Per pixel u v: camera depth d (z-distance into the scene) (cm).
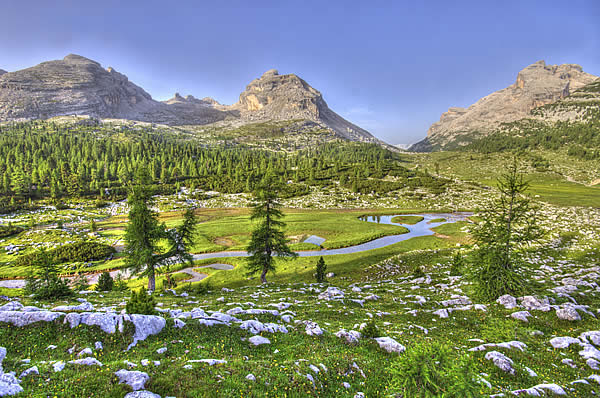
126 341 1370
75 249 6531
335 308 2575
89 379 1012
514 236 2606
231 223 9925
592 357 1540
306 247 7281
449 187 16000
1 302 2142
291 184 17338
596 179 17738
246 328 1705
